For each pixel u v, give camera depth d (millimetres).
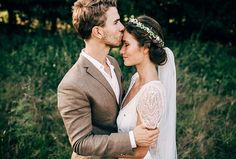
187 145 4395
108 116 2701
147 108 2533
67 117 2578
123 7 7203
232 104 5047
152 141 2535
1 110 4828
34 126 4449
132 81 2885
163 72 2852
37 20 7410
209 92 5340
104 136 2549
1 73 5617
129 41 2629
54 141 4449
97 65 2676
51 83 5238
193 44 6703
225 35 7730
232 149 4547
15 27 7371
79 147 2559
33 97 4695
